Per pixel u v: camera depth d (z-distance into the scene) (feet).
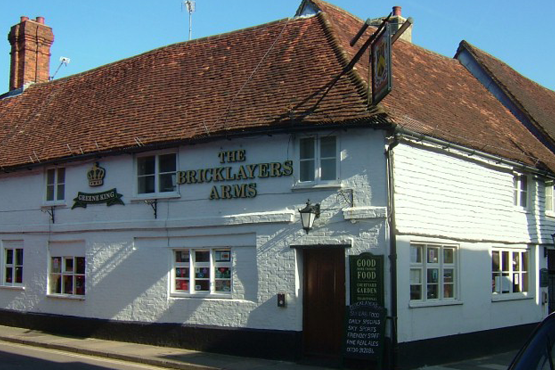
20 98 75.15
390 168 40.40
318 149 42.83
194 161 47.73
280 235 43.57
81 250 54.70
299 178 43.34
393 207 40.19
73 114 62.75
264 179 44.55
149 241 49.88
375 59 39.50
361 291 40.22
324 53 48.83
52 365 39.70
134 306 50.01
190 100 52.49
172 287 48.42
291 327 42.47
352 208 41.04
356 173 41.27
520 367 15.89
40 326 56.90
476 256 48.29
